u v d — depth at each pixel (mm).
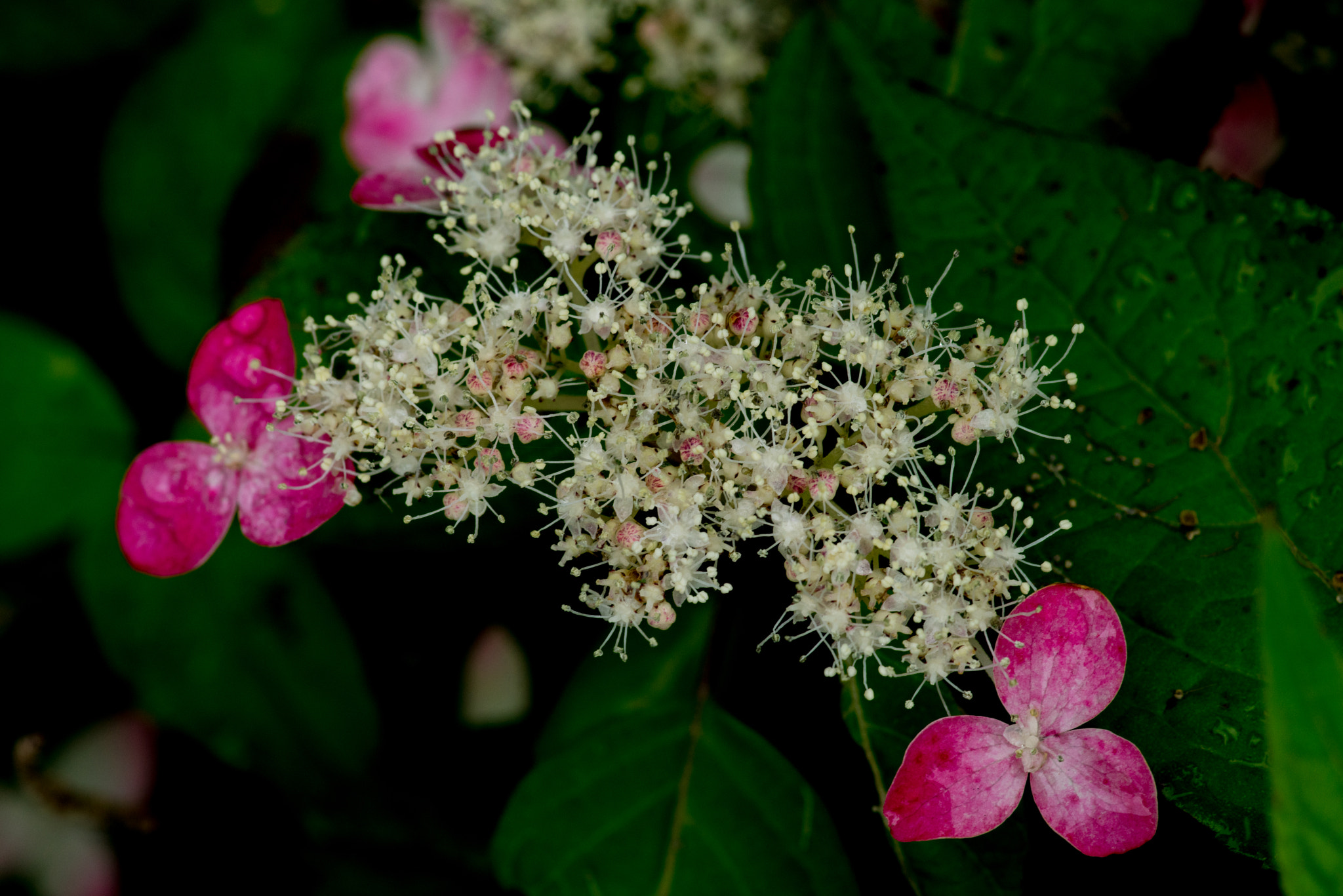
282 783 389
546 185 367
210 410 369
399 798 388
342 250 374
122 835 395
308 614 390
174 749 398
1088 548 360
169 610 391
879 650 362
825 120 367
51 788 390
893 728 359
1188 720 354
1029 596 355
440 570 386
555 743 372
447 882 386
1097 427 360
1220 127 382
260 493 366
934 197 362
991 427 355
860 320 357
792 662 373
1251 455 356
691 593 373
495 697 392
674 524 353
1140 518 359
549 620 388
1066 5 378
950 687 361
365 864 386
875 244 368
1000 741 355
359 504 371
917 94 361
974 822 354
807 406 354
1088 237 359
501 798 388
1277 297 355
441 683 391
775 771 366
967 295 363
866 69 362
